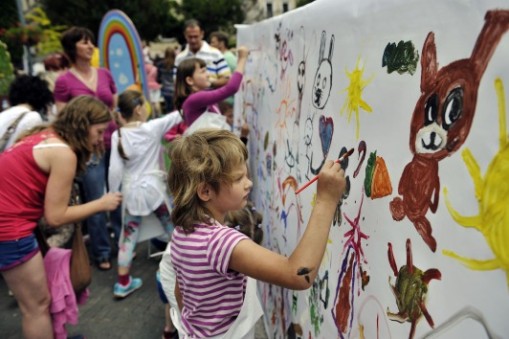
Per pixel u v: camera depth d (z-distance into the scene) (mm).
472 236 670
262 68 2561
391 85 939
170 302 1835
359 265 1107
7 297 3180
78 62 3484
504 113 604
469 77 679
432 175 781
